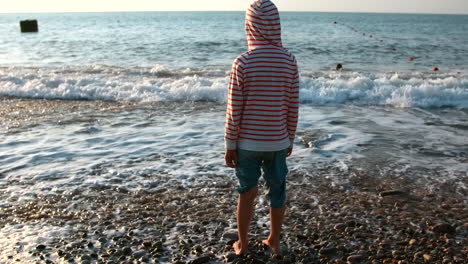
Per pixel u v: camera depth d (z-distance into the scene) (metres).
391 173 4.69
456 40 35.09
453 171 4.76
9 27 62.31
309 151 5.42
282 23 79.19
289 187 4.29
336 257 3.01
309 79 10.72
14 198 4.00
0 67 14.25
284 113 2.72
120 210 3.76
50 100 9.02
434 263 2.93
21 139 5.92
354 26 66.31
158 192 4.17
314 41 31.28
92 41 30.72
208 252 3.05
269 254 3.02
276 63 2.60
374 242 3.22
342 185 4.35
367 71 15.06
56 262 2.90
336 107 8.33
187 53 21.86
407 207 3.84
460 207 3.85
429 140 5.98
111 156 5.24
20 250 3.05
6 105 8.39
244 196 2.84
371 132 6.37
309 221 3.55
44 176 4.56
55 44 27.91
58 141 5.85
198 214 3.68
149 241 3.20
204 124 6.84
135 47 25.36
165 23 80.44
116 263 2.89
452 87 10.27
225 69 14.37
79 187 4.27
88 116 7.39
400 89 9.29
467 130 6.57
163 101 8.84
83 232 3.34
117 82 10.40
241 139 2.70
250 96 2.62
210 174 4.65
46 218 3.59
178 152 5.41
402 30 55.06
